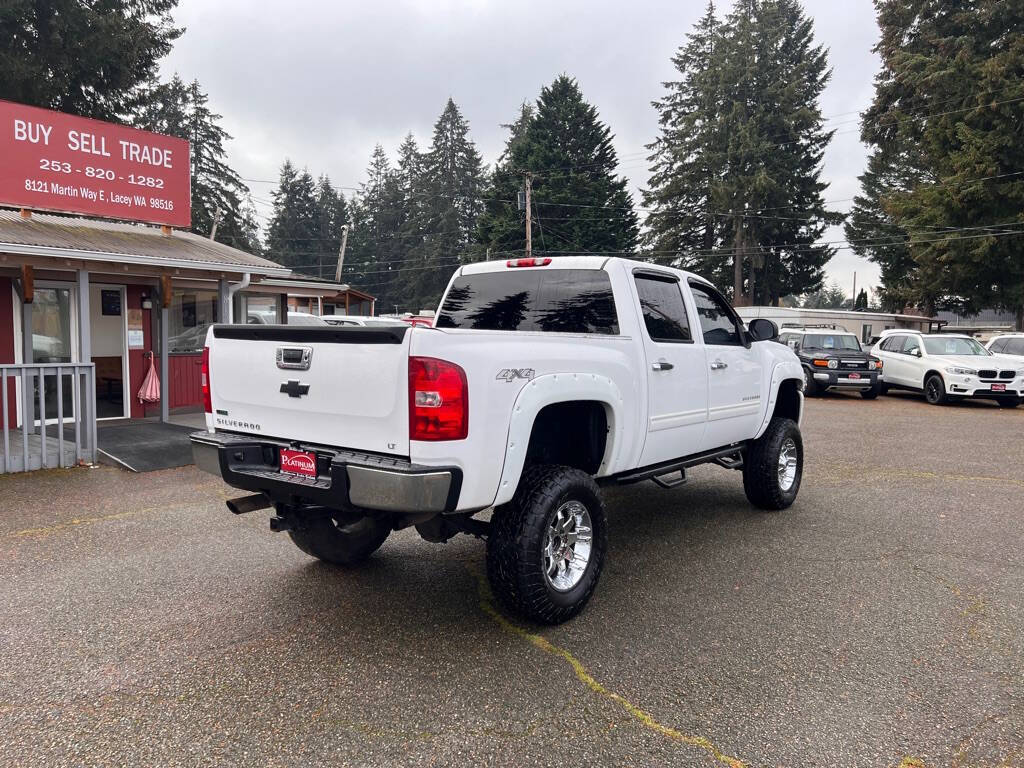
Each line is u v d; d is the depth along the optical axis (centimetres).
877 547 496
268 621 362
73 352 1032
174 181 1054
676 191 4772
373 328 307
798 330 1856
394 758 247
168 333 1124
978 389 1438
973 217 2930
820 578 432
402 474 291
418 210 6556
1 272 935
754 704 285
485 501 319
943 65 3094
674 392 454
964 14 3098
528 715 275
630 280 436
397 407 302
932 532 534
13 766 241
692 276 510
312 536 420
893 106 3475
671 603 391
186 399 1174
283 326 344
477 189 6462
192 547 482
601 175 4331
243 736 260
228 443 363
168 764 243
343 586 412
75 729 263
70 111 2555
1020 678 308
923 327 3866
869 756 250
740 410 536
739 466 566
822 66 4797
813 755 251
